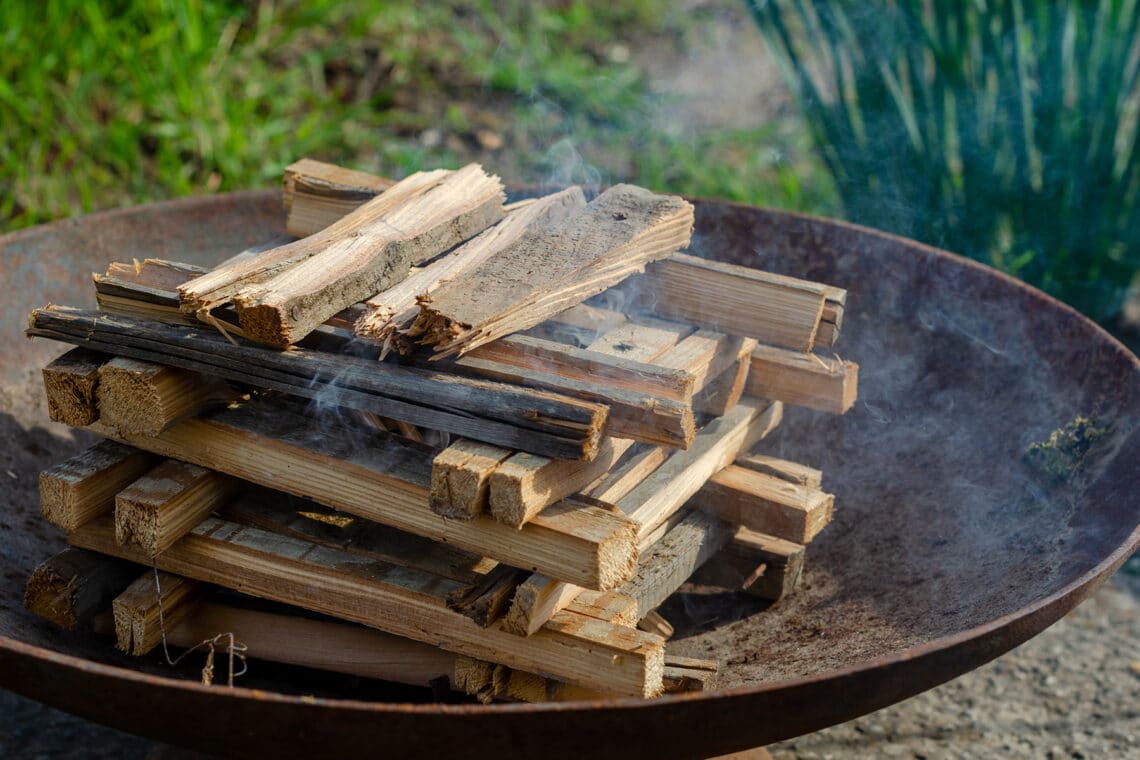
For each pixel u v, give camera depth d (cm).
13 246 169
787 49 257
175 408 123
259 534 131
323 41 373
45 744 189
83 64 319
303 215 158
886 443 174
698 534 146
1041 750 193
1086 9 252
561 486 115
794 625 152
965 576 145
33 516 155
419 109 354
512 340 122
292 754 106
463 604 118
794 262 190
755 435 157
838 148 264
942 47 250
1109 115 258
